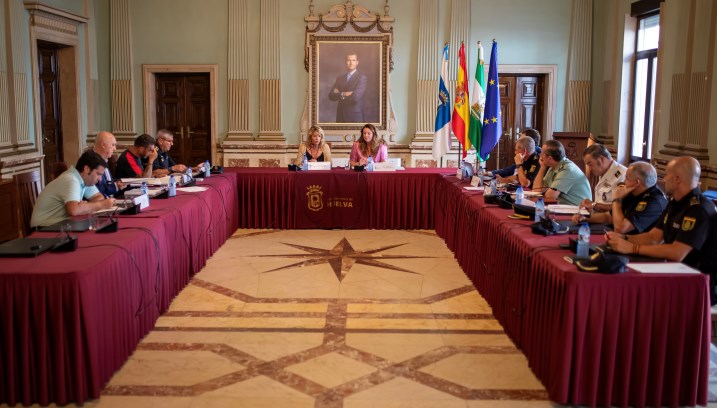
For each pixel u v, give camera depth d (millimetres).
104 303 3332
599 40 10250
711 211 3439
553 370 3266
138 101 10391
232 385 3492
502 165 10711
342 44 10250
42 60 9039
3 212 6262
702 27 7234
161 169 6457
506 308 4258
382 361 3828
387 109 10383
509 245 4184
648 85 8969
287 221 7453
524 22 10242
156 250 4250
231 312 4652
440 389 3467
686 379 3186
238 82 10305
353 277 5570
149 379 3541
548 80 10359
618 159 9641
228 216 6863
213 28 10266
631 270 3182
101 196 4719
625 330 3117
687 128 7539
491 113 6672
